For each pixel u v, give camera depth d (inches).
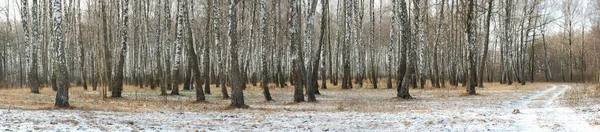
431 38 1875.0
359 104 805.9
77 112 603.8
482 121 483.5
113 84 957.8
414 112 624.1
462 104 774.5
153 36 1769.2
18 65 2655.0
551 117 509.7
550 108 633.0
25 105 706.2
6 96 942.4
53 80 1273.4
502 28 2074.3
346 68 1427.2
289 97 1036.5
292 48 859.4
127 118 533.0
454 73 1573.6
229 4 724.7
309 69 880.3
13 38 2310.5
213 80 1898.4
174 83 1075.3
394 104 800.3
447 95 1037.8
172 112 637.3
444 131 417.7
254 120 538.6
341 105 748.6
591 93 936.9
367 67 2300.7
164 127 454.0
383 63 2942.9
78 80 1759.4
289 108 723.4
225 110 687.1
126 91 1261.1
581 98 804.0
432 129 433.4
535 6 2041.1
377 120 525.0
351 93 1177.4
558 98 852.6
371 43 1736.0
